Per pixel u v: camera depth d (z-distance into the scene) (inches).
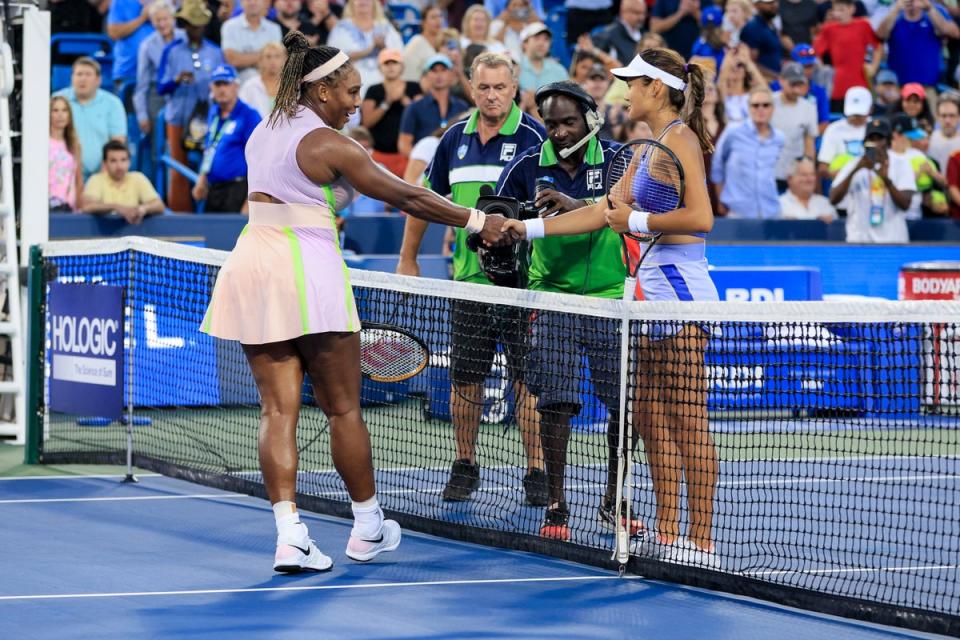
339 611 672.4
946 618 634.8
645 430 796.6
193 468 1076.5
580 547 800.9
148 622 645.3
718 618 671.8
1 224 1339.8
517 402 962.7
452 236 1668.3
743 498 999.0
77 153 1606.8
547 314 894.4
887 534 893.2
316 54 759.7
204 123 1775.3
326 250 759.1
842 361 1344.7
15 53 1336.1
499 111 986.1
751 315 723.4
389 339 836.0
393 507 965.2
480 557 815.1
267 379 767.1
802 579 757.9
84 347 1131.9
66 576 745.6
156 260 1263.5
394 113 1827.0
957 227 1925.4
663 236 791.7
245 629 634.2
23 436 1309.1
